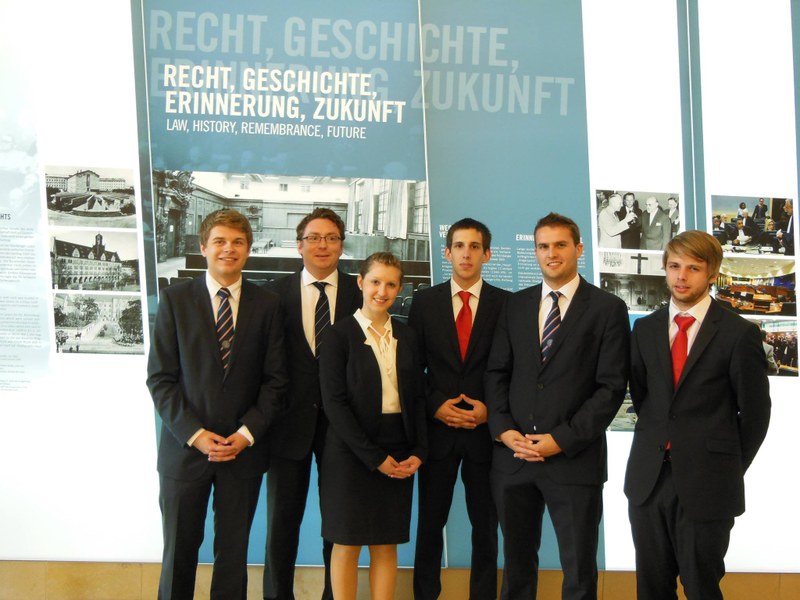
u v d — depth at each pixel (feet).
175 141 11.80
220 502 9.08
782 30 12.79
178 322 9.19
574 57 12.39
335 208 12.00
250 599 11.63
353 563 9.41
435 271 12.14
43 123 11.64
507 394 9.47
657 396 8.59
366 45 12.02
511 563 9.29
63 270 11.69
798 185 12.75
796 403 12.53
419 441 9.51
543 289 9.58
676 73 12.59
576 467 8.88
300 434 9.87
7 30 11.61
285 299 10.20
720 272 12.57
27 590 11.60
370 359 9.27
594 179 12.39
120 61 11.74
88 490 11.71
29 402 11.66
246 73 11.87
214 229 9.29
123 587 11.68
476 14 12.20
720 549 8.26
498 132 12.25
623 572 12.14
